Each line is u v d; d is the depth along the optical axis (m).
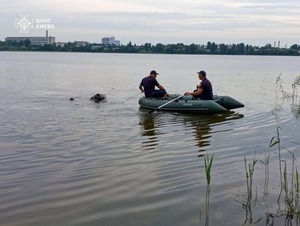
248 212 4.37
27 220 4.16
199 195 4.83
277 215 4.30
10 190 4.97
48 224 4.08
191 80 25.59
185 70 38.97
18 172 5.68
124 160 6.29
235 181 5.31
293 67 51.84
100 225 4.06
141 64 54.56
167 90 19.06
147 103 11.82
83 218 4.21
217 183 5.23
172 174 5.60
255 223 4.12
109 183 5.23
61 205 4.53
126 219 4.19
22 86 19.17
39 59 67.31
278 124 9.51
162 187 5.09
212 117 10.43
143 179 5.38
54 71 33.06
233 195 4.82
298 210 4.38
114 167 5.92
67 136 8.02
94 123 9.48
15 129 8.67
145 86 12.23
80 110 11.55
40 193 4.88
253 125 9.36
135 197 4.77
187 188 5.06
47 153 6.71
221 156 6.54
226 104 11.73
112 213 4.33
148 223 4.11
